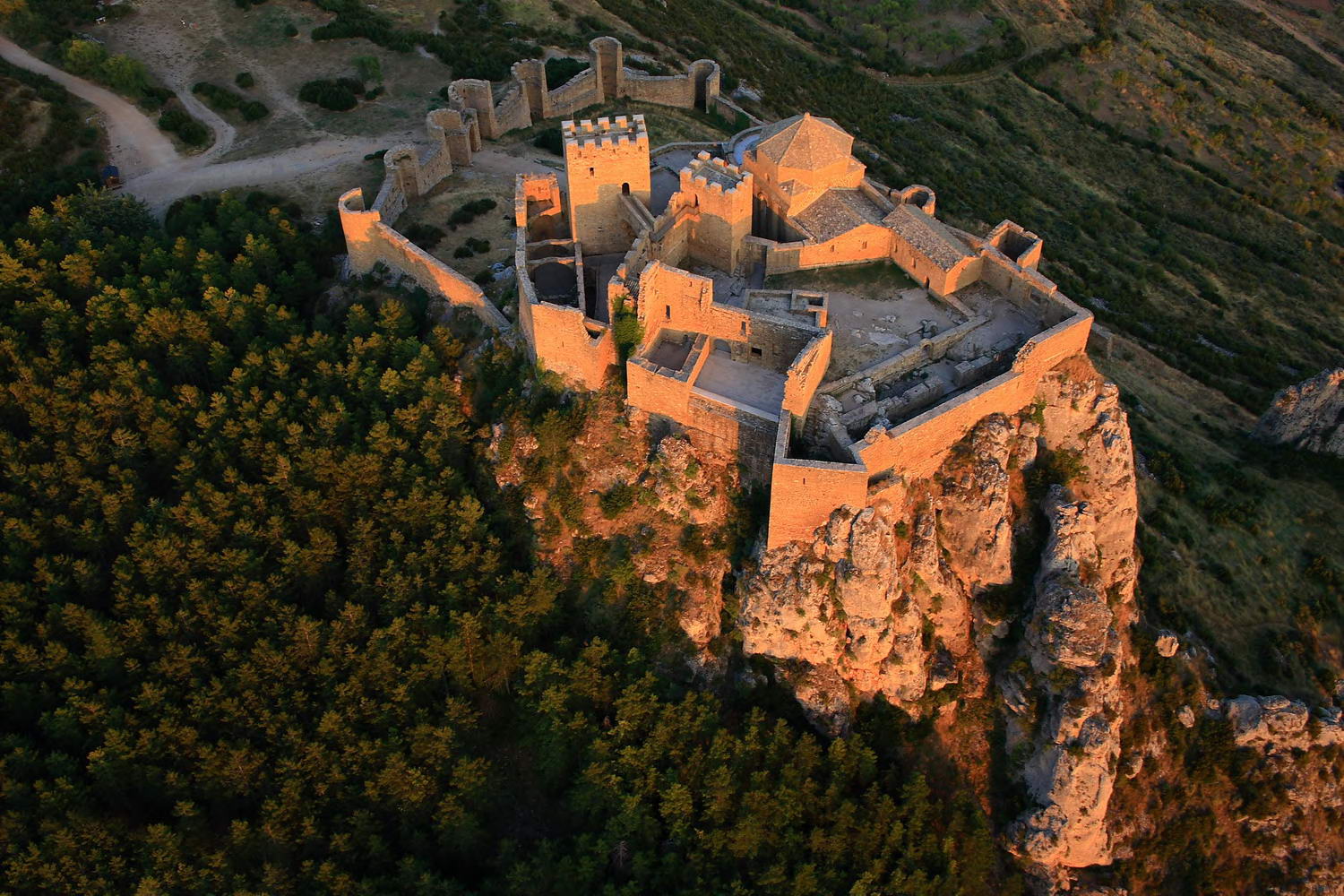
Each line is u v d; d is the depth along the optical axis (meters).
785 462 79.44
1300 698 97.69
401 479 91.38
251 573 86.94
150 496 93.38
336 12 160.25
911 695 86.94
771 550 84.75
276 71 148.12
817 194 98.38
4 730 79.81
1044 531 89.12
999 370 88.94
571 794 79.44
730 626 87.25
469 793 78.62
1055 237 157.88
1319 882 90.31
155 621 84.44
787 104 167.25
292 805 76.88
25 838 74.19
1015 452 89.12
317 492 90.81
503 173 126.06
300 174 127.88
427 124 123.31
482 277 107.25
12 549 87.31
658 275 89.50
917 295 95.06
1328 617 104.75
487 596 85.19
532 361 94.94
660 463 88.12
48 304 104.06
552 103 140.12
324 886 74.31
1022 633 87.75
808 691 85.19
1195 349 139.25
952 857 81.38
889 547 82.44
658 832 79.00
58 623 83.44
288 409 96.56
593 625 86.69
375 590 86.31
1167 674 93.56
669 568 87.31
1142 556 102.88
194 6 159.62
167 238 116.62
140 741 77.88
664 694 83.50
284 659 82.19
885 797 80.56
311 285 111.81
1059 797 84.00
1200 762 91.94
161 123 134.38
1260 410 130.75
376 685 82.12
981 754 87.50
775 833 78.69
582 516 89.56
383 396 96.94
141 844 75.75
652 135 139.25
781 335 88.31
